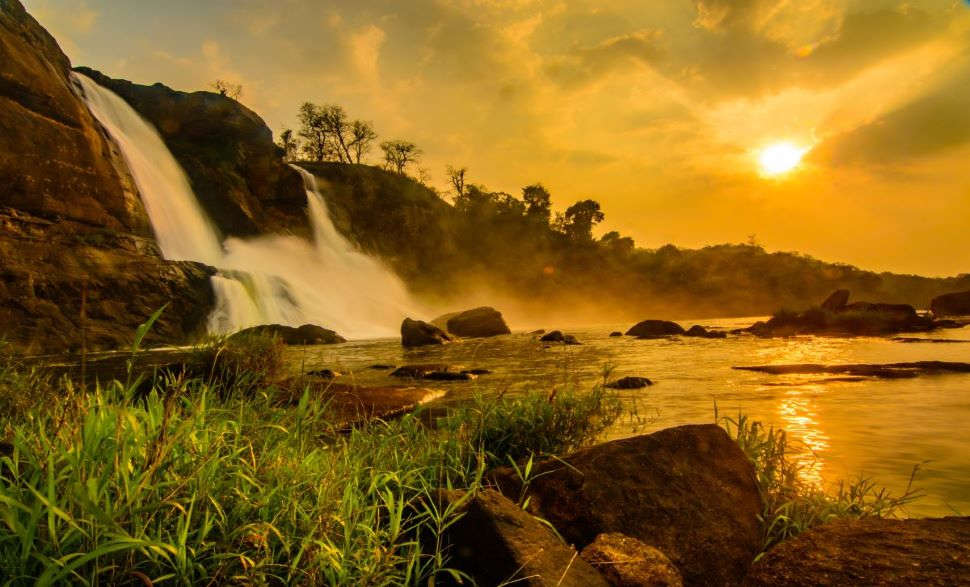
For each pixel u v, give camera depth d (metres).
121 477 1.87
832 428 6.01
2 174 25.39
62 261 24.22
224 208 47.84
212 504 2.04
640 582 2.25
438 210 88.38
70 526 1.63
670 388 9.34
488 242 101.94
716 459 3.18
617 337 28.91
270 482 2.29
